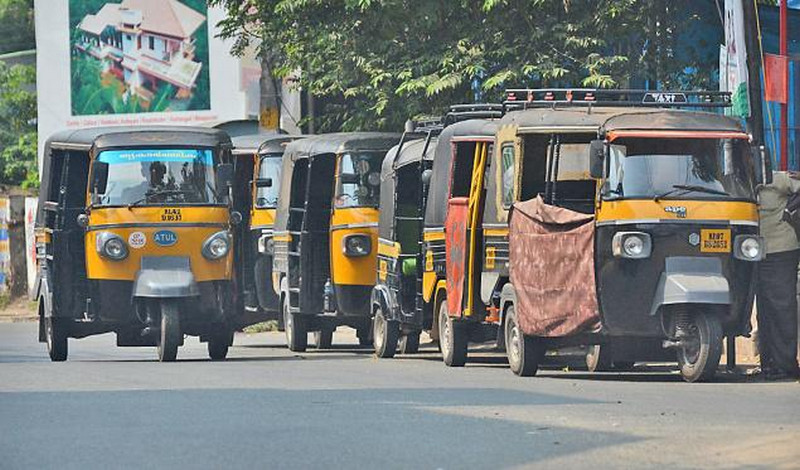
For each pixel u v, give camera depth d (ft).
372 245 164.66
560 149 123.75
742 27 149.59
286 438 78.33
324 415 88.48
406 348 164.35
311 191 171.53
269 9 195.11
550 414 88.43
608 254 114.73
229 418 87.40
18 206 292.40
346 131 188.85
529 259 121.80
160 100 304.50
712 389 106.83
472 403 95.25
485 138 134.41
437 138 150.10
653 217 113.91
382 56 182.39
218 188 148.15
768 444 74.95
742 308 115.65
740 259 114.62
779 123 186.50
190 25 301.84
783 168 157.89
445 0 179.32
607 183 115.55
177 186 147.84
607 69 177.27
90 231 146.92
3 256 291.99
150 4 304.30
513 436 78.28
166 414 89.97
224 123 300.40
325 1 185.37
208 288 147.02
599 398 98.78
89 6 308.40
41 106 310.45
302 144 176.24
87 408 94.07
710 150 116.67
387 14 180.04
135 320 147.95
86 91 308.81
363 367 135.74
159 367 134.51
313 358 157.69
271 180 189.67
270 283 193.57
